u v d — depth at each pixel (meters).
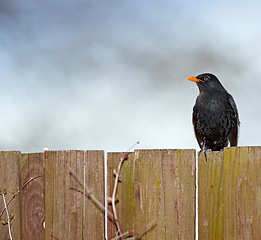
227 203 7.04
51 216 7.46
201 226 7.13
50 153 7.57
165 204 7.23
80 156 7.50
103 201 7.40
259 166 6.94
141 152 7.38
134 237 7.26
